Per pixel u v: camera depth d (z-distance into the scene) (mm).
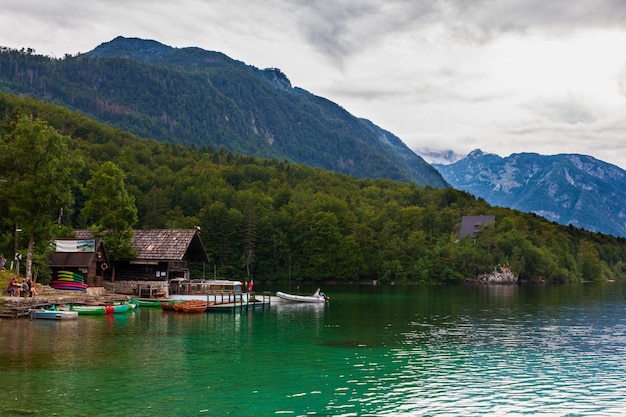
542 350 44875
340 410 27391
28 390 29375
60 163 67812
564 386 32531
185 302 72000
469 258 197875
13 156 67688
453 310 82750
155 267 84125
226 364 37281
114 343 43844
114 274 84500
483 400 29469
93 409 26516
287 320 65125
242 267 174375
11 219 69500
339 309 82812
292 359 39594
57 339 44781
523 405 28688
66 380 31625
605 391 31484
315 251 184750
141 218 187000
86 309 63188
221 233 170750
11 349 40062
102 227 81688
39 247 70250
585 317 73000
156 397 28828
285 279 185375
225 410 27000
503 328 59656
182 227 166500
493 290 152250
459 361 39812
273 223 189125
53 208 68750
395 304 95125
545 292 141500
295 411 27094
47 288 69938
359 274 188875
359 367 37156
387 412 27234
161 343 44719
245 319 65250
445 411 27547
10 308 56469
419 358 40719
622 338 52062
